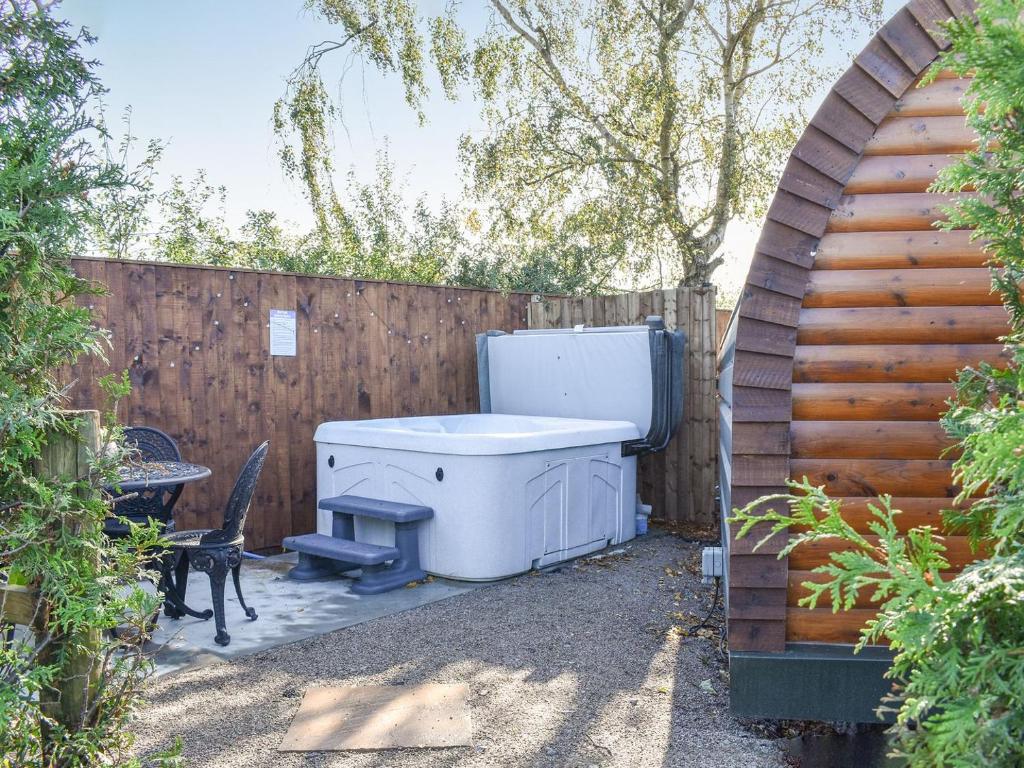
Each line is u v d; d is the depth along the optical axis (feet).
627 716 9.83
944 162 9.11
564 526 17.99
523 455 16.76
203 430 17.57
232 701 10.28
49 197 5.37
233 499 12.56
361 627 13.44
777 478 9.35
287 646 12.46
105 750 6.17
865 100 9.19
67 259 5.83
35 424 5.35
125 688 6.31
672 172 35.45
